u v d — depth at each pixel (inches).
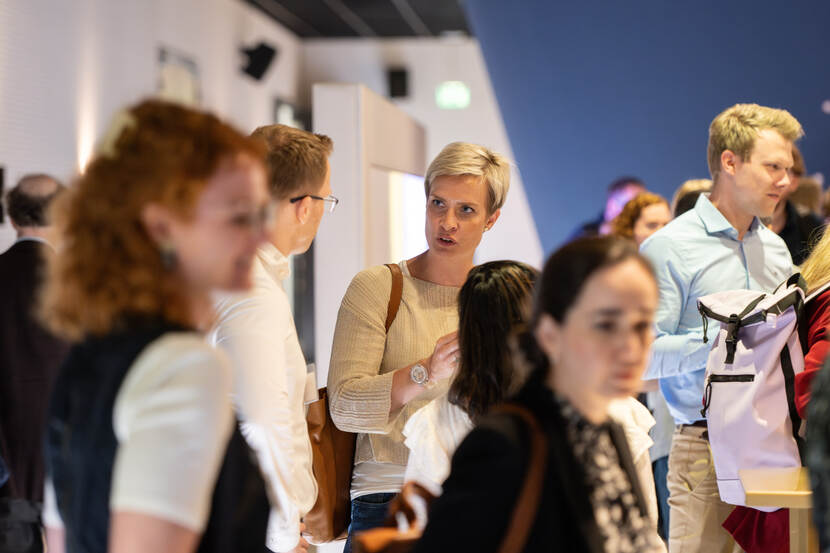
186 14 475.8
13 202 188.2
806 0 268.1
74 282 64.4
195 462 60.7
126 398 61.7
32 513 175.6
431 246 136.2
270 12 581.9
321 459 131.0
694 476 156.9
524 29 328.8
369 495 132.2
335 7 567.5
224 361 64.6
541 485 68.5
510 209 649.6
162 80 446.9
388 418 126.3
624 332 69.5
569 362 70.8
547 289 72.3
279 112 618.8
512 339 75.2
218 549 69.2
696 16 286.2
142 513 59.0
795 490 111.0
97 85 383.9
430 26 617.6
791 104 283.9
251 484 72.1
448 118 659.4
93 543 63.3
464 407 103.3
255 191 66.7
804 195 266.1
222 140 66.0
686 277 160.4
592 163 339.9
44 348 183.5
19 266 185.3
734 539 146.8
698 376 155.2
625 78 312.8
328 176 130.7
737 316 141.6
